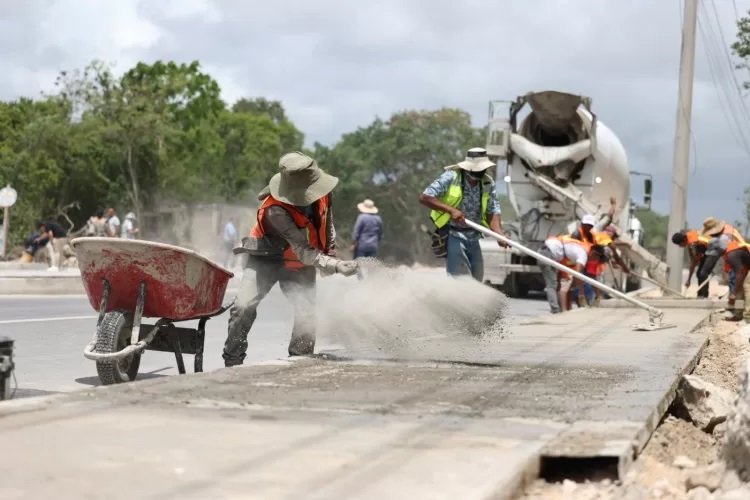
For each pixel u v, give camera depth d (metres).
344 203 159.50
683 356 14.15
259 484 6.35
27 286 36.09
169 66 114.38
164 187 100.81
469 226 17.89
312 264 12.60
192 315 12.77
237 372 11.38
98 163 99.00
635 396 9.98
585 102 37.25
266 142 145.62
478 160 17.94
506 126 38.75
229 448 7.29
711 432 10.37
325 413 8.80
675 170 41.31
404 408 9.14
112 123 94.81
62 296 34.75
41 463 6.70
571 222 38.31
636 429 8.17
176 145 106.31
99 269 12.55
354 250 36.41
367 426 8.24
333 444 7.53
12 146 110.62
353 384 10.66
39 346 18.38
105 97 95.62
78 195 99.81
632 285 45.44
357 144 164.62
